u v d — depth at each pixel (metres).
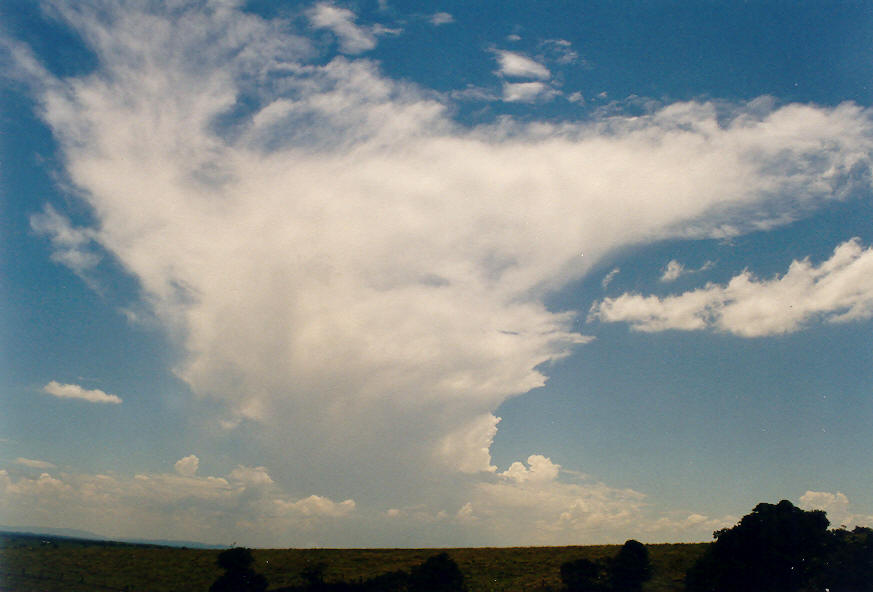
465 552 99.88
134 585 75.31
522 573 82.81
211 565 86.31
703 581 65.12
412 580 75.00
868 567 60.41
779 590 61.19
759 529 64.12
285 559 92.31
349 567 87.94
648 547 90.38
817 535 63.00
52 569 80.44
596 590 71.12
